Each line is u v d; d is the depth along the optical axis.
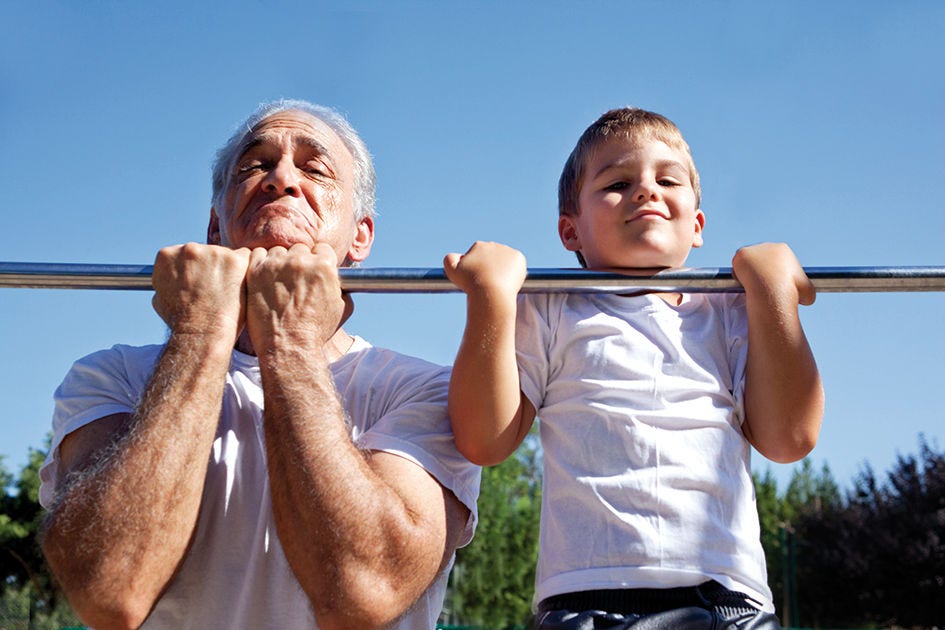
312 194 2.59
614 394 2.37
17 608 15.92
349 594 2.04
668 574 2.19
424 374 2.52
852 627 27.91
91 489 2.05
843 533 28.50
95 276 2.27
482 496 19.06
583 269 2.32
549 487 2.37
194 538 2.20
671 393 2.37
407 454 2.27
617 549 2.22
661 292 2.47
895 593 27.64
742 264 2.36
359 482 2.10
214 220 2.86
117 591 2.01
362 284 2.30
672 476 2.27
